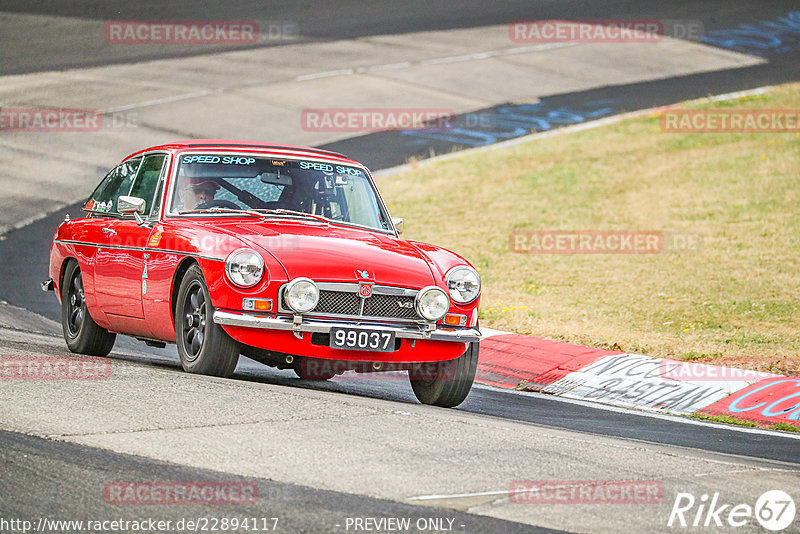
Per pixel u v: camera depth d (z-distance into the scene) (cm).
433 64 10888
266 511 1576
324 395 2497
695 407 3138
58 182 7194
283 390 2489
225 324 2522
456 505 1656
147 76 10119
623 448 2173
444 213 6894
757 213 6397
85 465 1764
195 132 8431
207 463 1806
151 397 2278
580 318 4353
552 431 2344
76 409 2142
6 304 4634
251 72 10381
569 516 1642
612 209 6775
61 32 11612
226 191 2942
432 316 2634
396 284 2617
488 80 10450
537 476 1866
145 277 2839
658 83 10362
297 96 9638
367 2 13688
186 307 2702
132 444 1897
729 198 6775
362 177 3161
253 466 1802
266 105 9306
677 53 11475
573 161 8025
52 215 6531
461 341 2688
